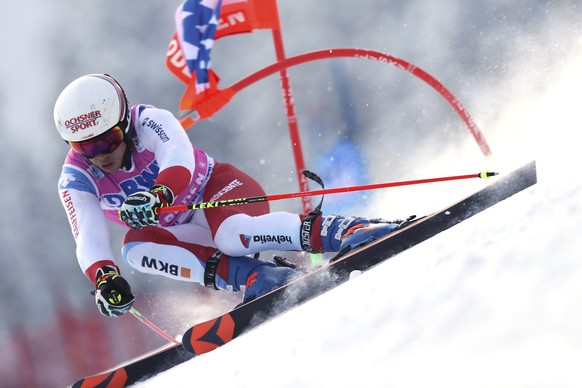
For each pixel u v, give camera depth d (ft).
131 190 46.60
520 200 36.09
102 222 44.65
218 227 47.52
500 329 22.12
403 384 22.09
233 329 41.45
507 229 29.89
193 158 44.47
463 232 35.09
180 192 43.16
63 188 45.44
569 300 21.56
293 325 34.58
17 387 134.82
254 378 29.30
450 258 29.99
